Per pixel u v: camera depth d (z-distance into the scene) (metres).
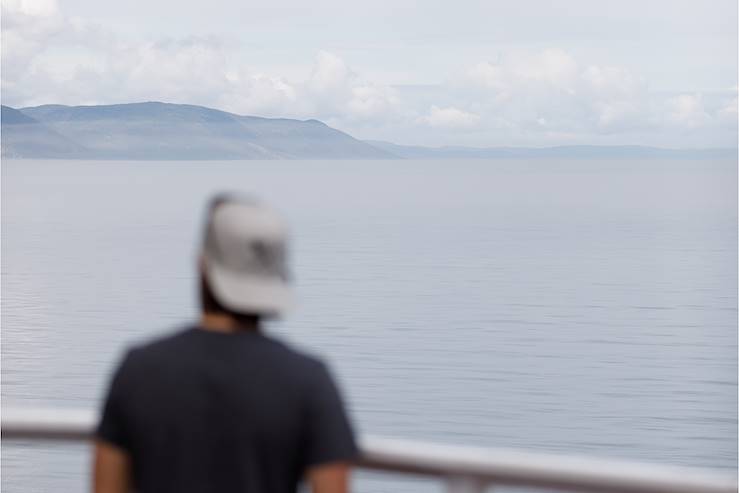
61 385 95.56
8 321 127.19
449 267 170.25
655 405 107.62
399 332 122.94
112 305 135.38
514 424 95.62
